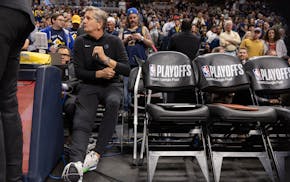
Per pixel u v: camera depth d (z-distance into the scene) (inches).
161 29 406.0
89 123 92.7
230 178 89.6
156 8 674.8
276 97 115.9
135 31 154.5
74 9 526.9
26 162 76.2
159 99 120.7
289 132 95.1
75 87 107.0
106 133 90.9
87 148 96.3
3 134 51.3
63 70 115.3
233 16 496.1
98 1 633.0
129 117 119.8
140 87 109.8
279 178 80.7
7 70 56.1
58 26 162.9
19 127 58.9
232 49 209.2
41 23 306.8
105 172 93.4
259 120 84.2
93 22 99.0
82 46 101.5
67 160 100.8
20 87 81.7
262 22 268.4
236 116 83.3
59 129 97.2
